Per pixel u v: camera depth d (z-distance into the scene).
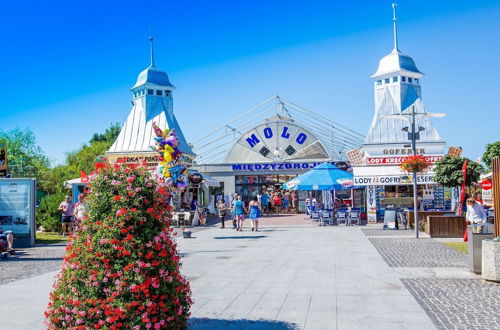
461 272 11.06
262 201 41.62
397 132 32.69
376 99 34.66
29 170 62.53
